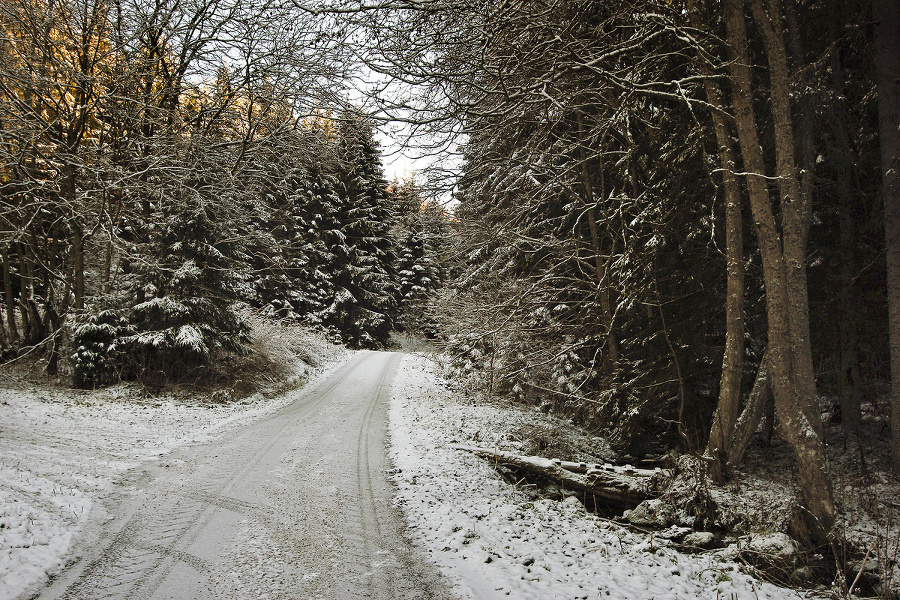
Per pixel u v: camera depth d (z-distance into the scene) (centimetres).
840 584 623
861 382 1316
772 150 1109
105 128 1764
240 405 1625
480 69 767
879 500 917
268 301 3341
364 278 4031
